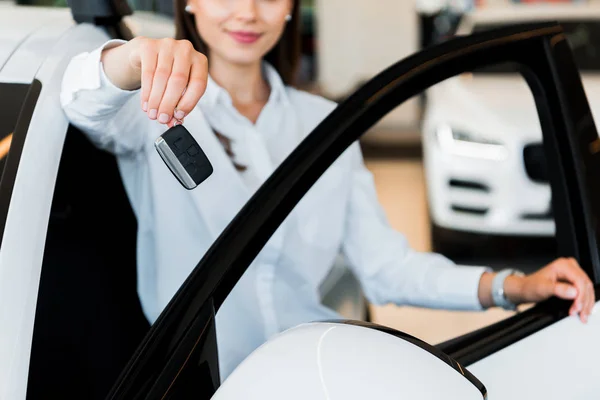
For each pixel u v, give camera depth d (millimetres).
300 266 1743
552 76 1559
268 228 1159
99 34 1480
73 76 1276
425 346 994
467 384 952
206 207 1610
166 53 1092
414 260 1861
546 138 1616
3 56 1313
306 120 1829
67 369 1520
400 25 10133
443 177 4496
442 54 1380
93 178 1569
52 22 1465
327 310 1807
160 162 1567
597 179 1605
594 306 1581
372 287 1895
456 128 4504
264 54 1729
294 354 946
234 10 1605
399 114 8695
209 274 1106
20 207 1139
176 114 1088
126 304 1606
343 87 10242
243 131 1678
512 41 1481
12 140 1190
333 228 1811
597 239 1600
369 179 1890
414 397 911
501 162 4359
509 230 4387
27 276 1110
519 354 1444
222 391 947
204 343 1081
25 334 1083
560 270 1580
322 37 10219
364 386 913
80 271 1550
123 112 1438
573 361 1494
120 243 1629
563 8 5551
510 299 1706
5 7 1585
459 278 1771
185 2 1676
